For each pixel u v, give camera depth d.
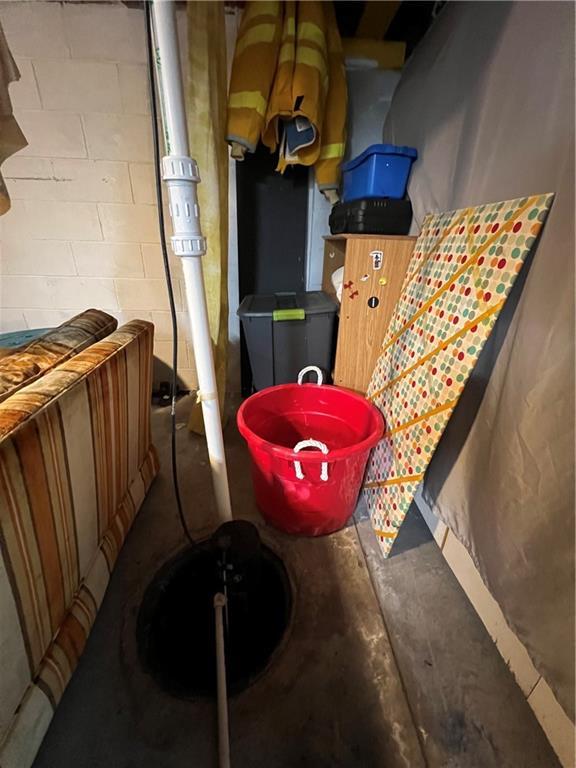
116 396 0.98
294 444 1.41
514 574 0.75
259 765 0.69
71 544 0.79
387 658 0.86
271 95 1.41
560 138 0.70
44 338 1.03
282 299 1.73
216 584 0.96
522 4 0.83
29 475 0.61
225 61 1.46
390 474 1.13
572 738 0.66
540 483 0.69
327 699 0.79
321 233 1.95
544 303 0.71
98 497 0.92
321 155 1.62
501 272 0.81
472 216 0.97
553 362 0.68
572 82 0.68
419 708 0.77
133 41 1.48
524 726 0.74
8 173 1.64
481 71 1.00
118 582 1.03
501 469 0.81
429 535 1.21
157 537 1.18
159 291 1.96
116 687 0.80
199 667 0.86
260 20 1.33
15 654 0.61
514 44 0.85
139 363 1.14
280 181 1.85
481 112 0.99
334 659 0.86
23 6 1.40
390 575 1.06
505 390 0.82
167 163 0.70
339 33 1.62
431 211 1.27
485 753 0.71
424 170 1.33
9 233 1.75
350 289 1.39
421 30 1.65
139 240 1.84
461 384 0.87
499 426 0.83
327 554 1.13
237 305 2.02
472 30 1.05
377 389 1.33
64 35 1.45
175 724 0.75
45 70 1.49
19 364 0.87
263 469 1.11
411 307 1.20
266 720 0.75
